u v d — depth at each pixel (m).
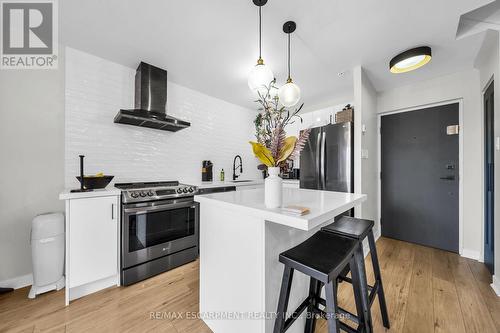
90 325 1.41
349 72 2.60
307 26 1.74
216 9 1.56
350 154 2.71
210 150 3.43
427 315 1.49
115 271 1.88
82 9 1.59
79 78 2.16
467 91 2.49
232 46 2.06
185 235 2.38
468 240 2.49
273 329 1.06
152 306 1.61
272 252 1.06
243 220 1.12
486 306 1.59
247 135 4.06
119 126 2.44
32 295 1.68
